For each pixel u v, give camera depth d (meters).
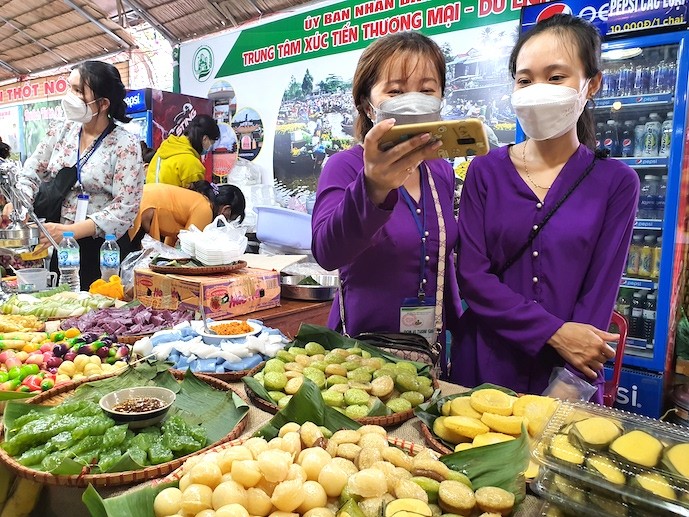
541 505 0.84
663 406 2.62
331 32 4.09
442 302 1.66
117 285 2.44
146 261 2.54
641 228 2.63
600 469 0.76
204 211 3.67
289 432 0.92
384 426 1.15
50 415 1.12
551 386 1.33
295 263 3.01
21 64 6.47
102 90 2.83
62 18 5.12
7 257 2.96
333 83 4.12
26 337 1.65
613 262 1.49
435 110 1.31
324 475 0.81
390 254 1.57
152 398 1.23
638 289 2.71
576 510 0.76
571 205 1.51
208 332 1.66
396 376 1.32
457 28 3.41
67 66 6.14
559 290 1.50
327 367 1.35
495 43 3.26
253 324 1.76
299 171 4.46
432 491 0.82
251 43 4.62
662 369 2.58
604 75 2.71
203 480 0.78
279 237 3.73
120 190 2.95
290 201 4.56
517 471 0.86
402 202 1.60
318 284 2.62
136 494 0.79
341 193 1.47
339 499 0.81
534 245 1.53
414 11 3.60
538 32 1.52
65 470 0.93
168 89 5.49
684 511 0.68
